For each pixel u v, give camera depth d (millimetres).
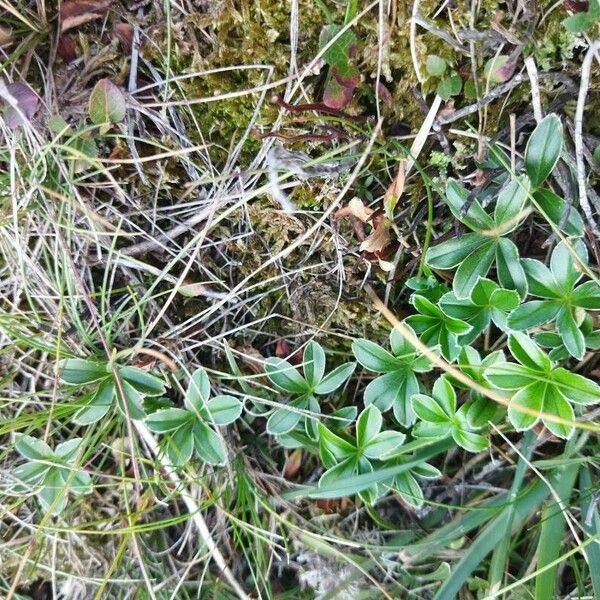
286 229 216
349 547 236
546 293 197
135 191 214
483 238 196
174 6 195
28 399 222
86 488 222
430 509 237
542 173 185
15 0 195
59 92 201
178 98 203
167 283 227
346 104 194
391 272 216
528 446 213
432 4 185
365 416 215
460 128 199
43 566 231
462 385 214
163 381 218
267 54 195
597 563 200
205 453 215
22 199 205
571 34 182
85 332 216
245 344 234
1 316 212
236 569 240
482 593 224
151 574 237
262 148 205
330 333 224
